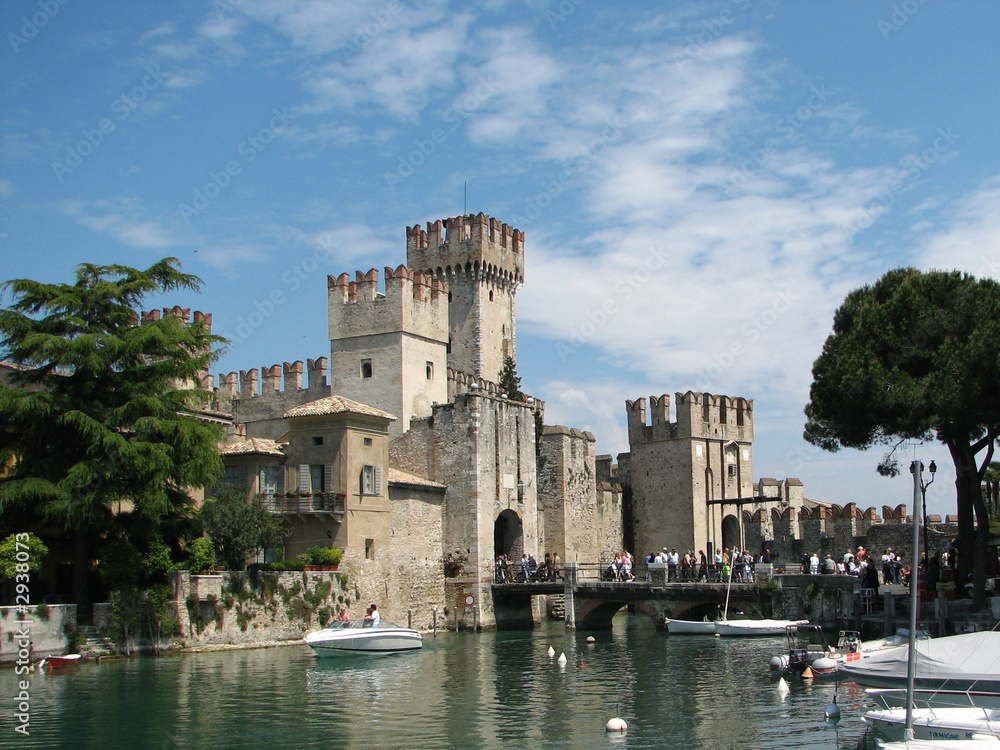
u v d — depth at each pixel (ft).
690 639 192.75
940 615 133.49
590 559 273.33
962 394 140.67
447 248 320.91
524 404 251.60
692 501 281.95
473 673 151.94
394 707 123.03
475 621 225.97
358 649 171.94
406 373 246.88
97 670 149.59
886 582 190.90
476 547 229.45
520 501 245.86
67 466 163.73
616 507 290.76
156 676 145.28
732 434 297.33
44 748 102.01
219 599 175.83
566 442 268.82
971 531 158.51
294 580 189.88
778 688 130.72
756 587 197.16
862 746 98.32
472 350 314.96
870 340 152.56
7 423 164.45
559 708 121.70
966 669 98.53
